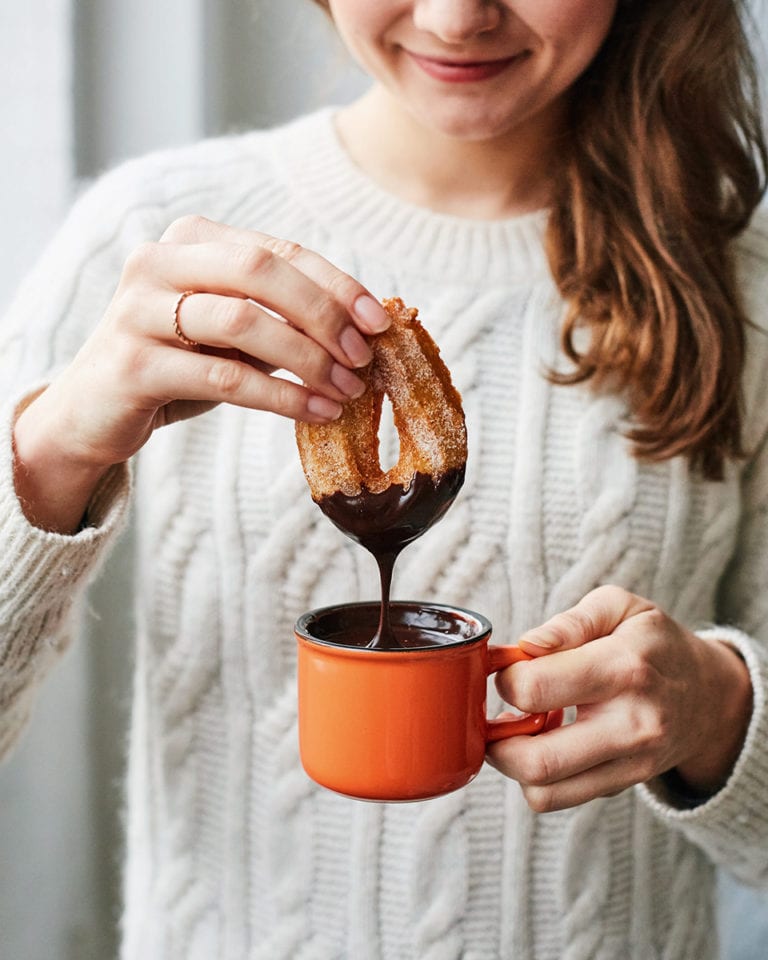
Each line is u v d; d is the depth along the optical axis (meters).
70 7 0.92
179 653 0.71
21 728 0.67
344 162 0.74
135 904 0.75
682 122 0.71
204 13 1.06
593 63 0.71
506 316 0.72
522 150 0.73
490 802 0.68
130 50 1.01
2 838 1.02
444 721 0.49
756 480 0.75
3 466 0.57
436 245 0.72
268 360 0.51
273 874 0.70
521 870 0.69
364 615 0.53
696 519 0.73
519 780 0.54
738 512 0.75
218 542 0.70
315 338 0.50
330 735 0.50
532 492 0.69
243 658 0.70
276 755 0.69
